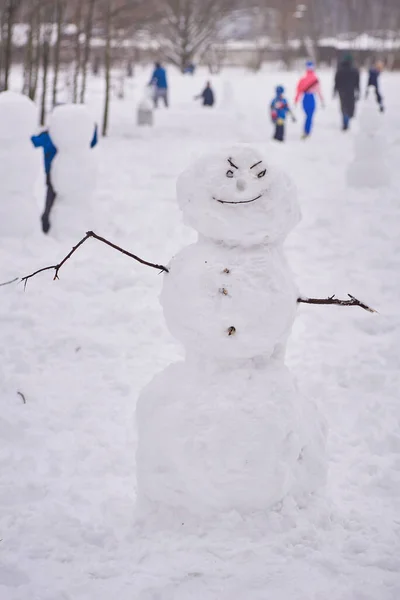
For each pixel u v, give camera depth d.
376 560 3.99
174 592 3.75
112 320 7.62
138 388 6.29
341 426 5.71
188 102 34.69
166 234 10.76
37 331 7.27
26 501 4.73
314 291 8.59
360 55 71.81
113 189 14.05
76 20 23.88
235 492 4.01
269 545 4.00
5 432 5.55
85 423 5.69
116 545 4.16
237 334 3.97
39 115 24.80
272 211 3.99
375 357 6.88
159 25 48.31
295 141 21.28
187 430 4.00
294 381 4.26
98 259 9.38
